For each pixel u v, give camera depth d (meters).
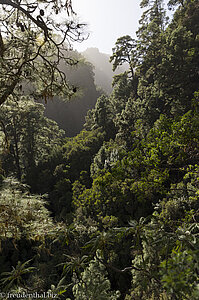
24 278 12.06
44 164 31.23
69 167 28.36
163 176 7.22
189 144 6.79
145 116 21.97
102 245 1.94
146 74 31.94
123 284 12.55
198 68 23.17
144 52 33.38
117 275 12.80
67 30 3.16
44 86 3.67
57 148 34.72
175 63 22.67
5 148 3.68
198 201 9.38
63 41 3.26
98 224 16.17
